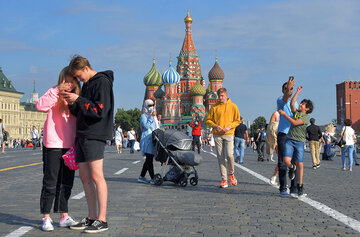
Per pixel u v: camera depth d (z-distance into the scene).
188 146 10.34
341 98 151.50
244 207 7.18
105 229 5.40
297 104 8.90
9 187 9.71
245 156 26.62
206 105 149.25
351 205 7.46
